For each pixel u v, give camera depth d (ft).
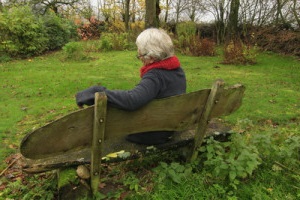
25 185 9.45
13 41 38.96
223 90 7.57
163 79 7.25
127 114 6.91
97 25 75.51
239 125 13.46
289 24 47.62
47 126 6.19
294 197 7.52
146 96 6.79
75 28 64.34
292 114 16.20
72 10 86.17
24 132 14.84
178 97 7.30
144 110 7.11
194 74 28.96
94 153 6.95
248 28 52.75
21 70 30.19
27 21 39.96
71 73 28.43
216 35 58.44
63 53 41.91
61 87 23.12
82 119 6.43
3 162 11.82
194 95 7.47
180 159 9.34
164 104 7.27
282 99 19.38
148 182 8.31
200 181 7.89
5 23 38.01
